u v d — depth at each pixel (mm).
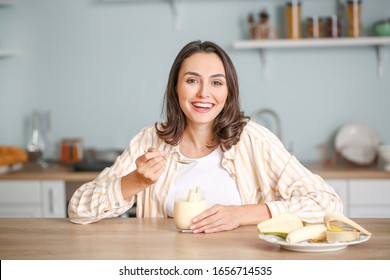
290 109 3840
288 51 3820
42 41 3984
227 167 1962
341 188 3283
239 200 1962
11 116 4031
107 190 1815
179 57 1927
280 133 3791
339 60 3807
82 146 3914
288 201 1764
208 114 1878
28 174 3408
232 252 1406
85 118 3986
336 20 3617
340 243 1377
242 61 3842
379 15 3775
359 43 3576
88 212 1798
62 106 3996
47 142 4020
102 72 3959
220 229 1643
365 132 3754
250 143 1990
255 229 1669
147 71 3932
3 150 3631
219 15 3852
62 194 3400
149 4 3900
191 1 3852
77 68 3975
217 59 1884
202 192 1693
